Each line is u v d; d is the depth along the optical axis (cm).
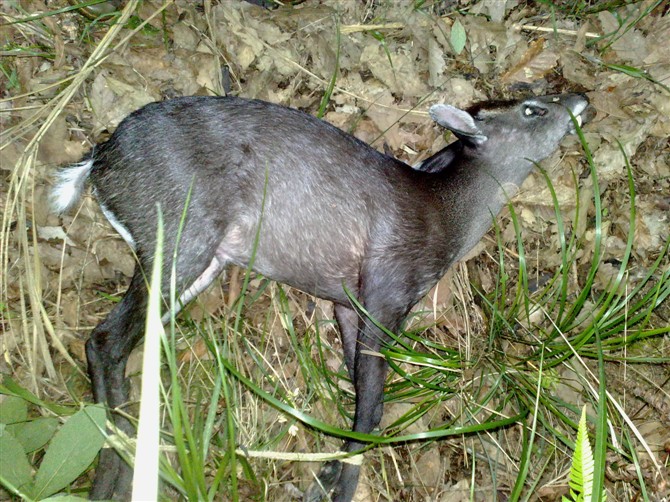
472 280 168
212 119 145
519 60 183
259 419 153
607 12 188
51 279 154
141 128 144
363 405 147
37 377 147
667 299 167
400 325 152
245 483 144
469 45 183
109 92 164
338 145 150
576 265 170
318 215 148
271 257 150
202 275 153
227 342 154
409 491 153
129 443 133
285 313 159
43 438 135
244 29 175
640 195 173
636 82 180
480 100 179
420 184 155
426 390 156
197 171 143
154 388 94
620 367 162
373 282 149
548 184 159
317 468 151
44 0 170
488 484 155
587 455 118
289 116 149
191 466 119
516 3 188
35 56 165
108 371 140
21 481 126
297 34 179
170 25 173
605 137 174
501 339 164
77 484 141
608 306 166
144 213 143
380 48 180
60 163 158
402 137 176
